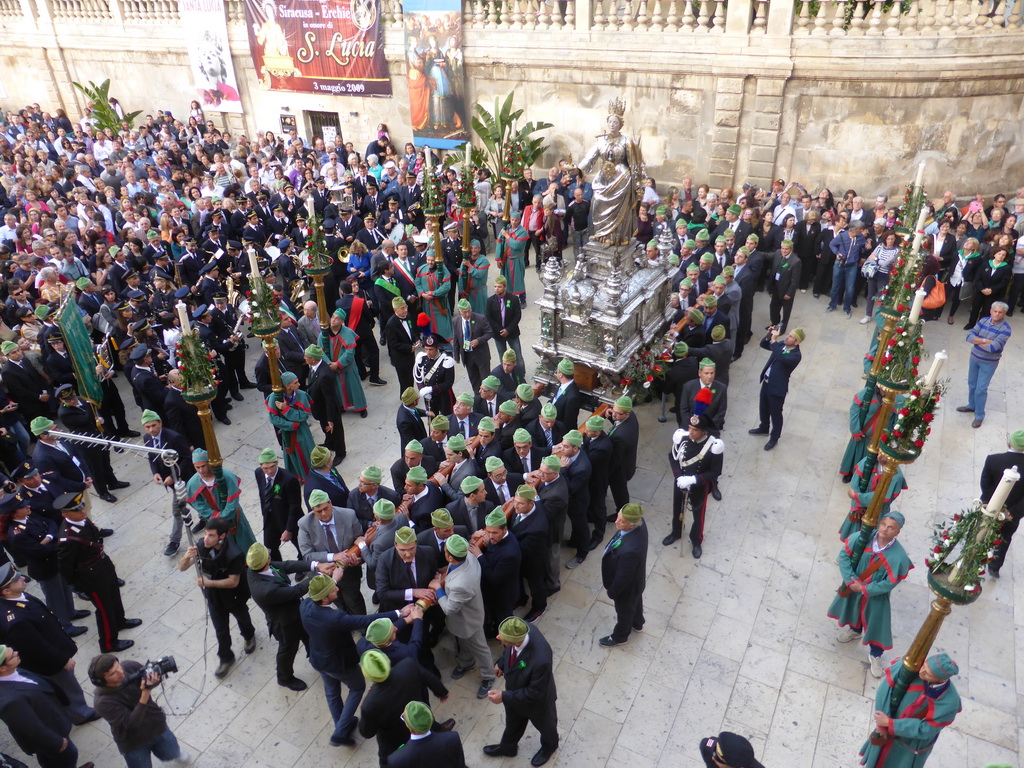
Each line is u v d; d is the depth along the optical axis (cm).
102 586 721
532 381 1211
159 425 859
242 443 1095
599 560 862
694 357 1018
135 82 2469
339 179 1823
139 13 2317
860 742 650
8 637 618
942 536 515
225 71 2217
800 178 1617
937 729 541
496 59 1783
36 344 1048
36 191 1777
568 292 989
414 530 720
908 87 1473
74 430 933
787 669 719
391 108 2016
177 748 625
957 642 745
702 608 789
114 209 1667
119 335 1067
